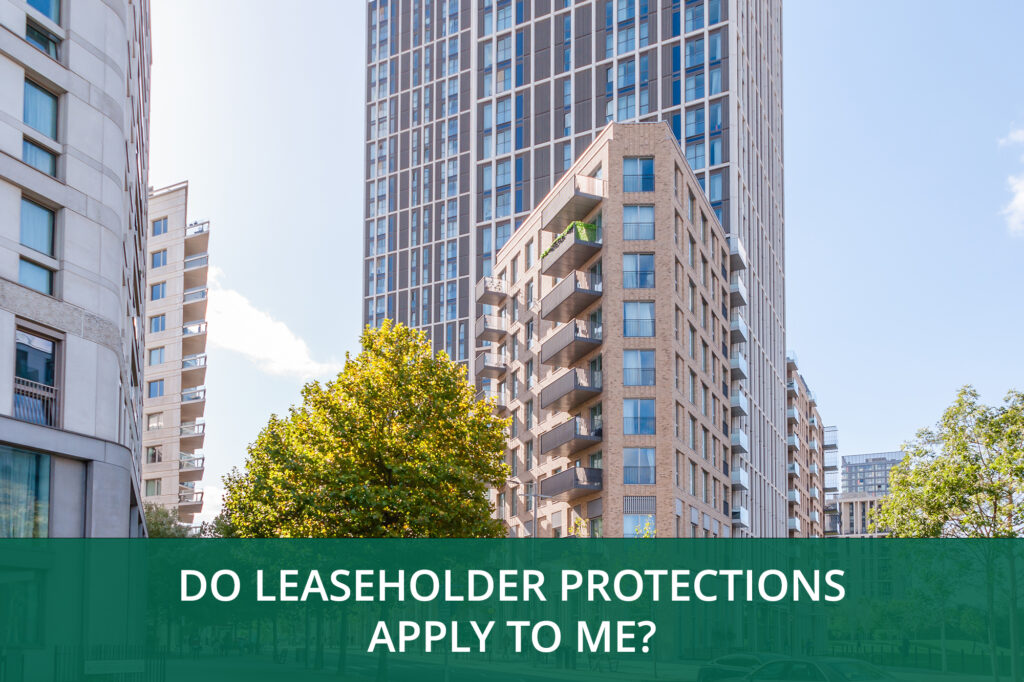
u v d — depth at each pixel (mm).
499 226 87000
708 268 70125
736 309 78250
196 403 83562
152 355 86375
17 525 27250
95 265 30609
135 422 48750
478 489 34969
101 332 30609
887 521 37250
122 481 30578
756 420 82875
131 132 39094
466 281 112062
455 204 121188
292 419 40000
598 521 59812
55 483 28547
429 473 33406
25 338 28156
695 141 77812
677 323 61406
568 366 65250
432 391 35656
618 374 59250
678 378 61000
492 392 81125
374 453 34375
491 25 90812
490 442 36562
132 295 42344
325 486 33938
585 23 84125
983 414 36094
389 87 133750
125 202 36406
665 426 58438
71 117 30266
